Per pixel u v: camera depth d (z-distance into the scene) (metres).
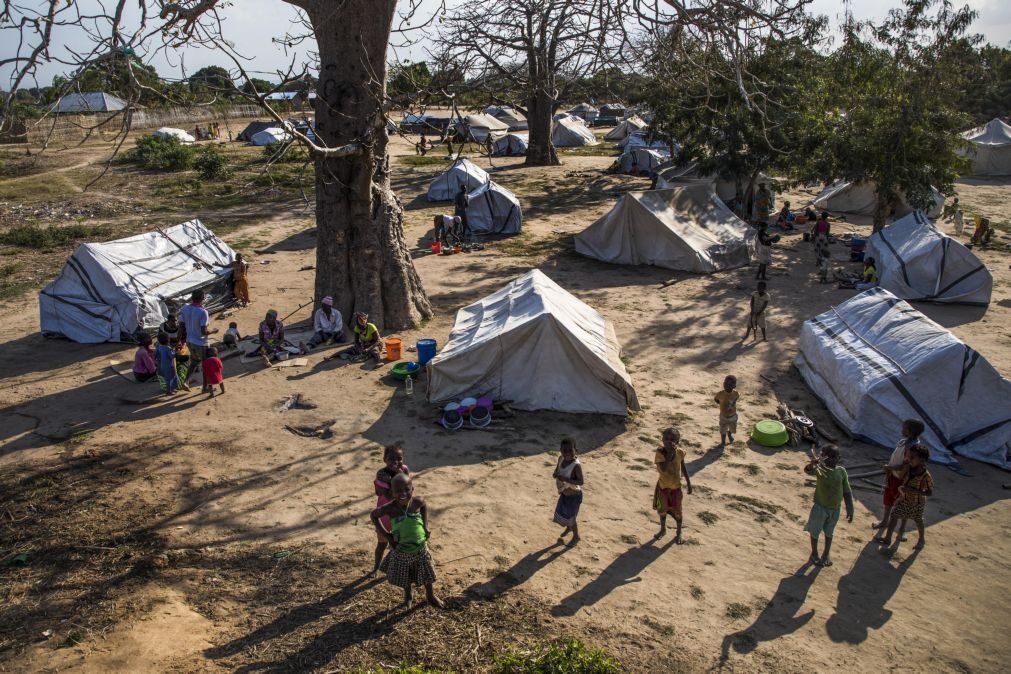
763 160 24.59
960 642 6.54
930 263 17.12
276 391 12.38
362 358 13.81
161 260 16.23
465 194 24.22
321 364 13.60
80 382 12.90
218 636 6.52
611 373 11.28
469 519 8.53
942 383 10.20
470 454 10.19
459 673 6.04
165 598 7.05
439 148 52.78
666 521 8.52
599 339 12.14
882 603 7.07
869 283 18.16
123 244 15.82
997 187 34.50
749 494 9.15
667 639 6.54
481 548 7.95
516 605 6.99
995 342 14.36
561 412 11.53
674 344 14.64
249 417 11.38
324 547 7.96
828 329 12.62
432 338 14.80
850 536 8.24
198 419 11.31
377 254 14.96
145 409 11.72
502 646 6.39
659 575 7.50
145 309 14.93
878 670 6.19
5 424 11.16
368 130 13.38
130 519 8.52
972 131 39.44
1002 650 6.43
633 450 10.34
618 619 6.81
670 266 20.59
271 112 8.64
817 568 7.63
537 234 25.62
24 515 8.61
